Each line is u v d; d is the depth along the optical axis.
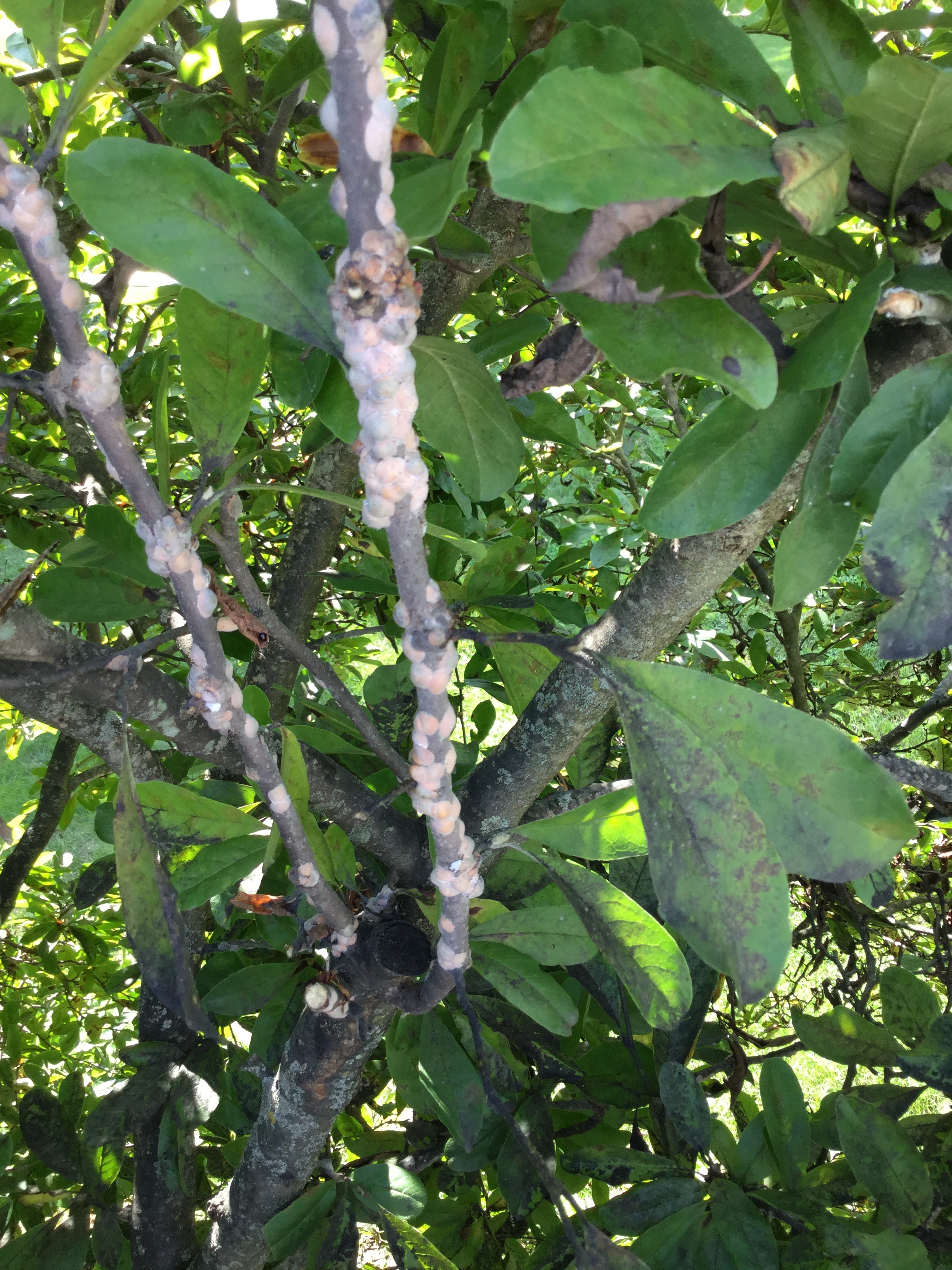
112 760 0.50
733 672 1.27
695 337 0.25
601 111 0.22
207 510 0.35
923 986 0.69
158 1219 0.74
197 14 0.87
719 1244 0.56
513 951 0.49
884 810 0.30
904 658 0.26
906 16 0.35
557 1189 0.42
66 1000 1.34
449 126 0.35
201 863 0.44
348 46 0.22
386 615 1.18
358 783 0.58
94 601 0.47
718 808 0.30
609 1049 0.72
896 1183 0.56
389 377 0.25
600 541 1.09
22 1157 0.88
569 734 0.54
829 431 0.29
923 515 0.26
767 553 1.26
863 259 0.31
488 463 0.40
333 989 0.52
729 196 0.31
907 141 0.25
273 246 0.28
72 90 0.26
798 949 1.45
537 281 0.70
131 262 0.65
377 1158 0.83
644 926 0.40
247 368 0.33
